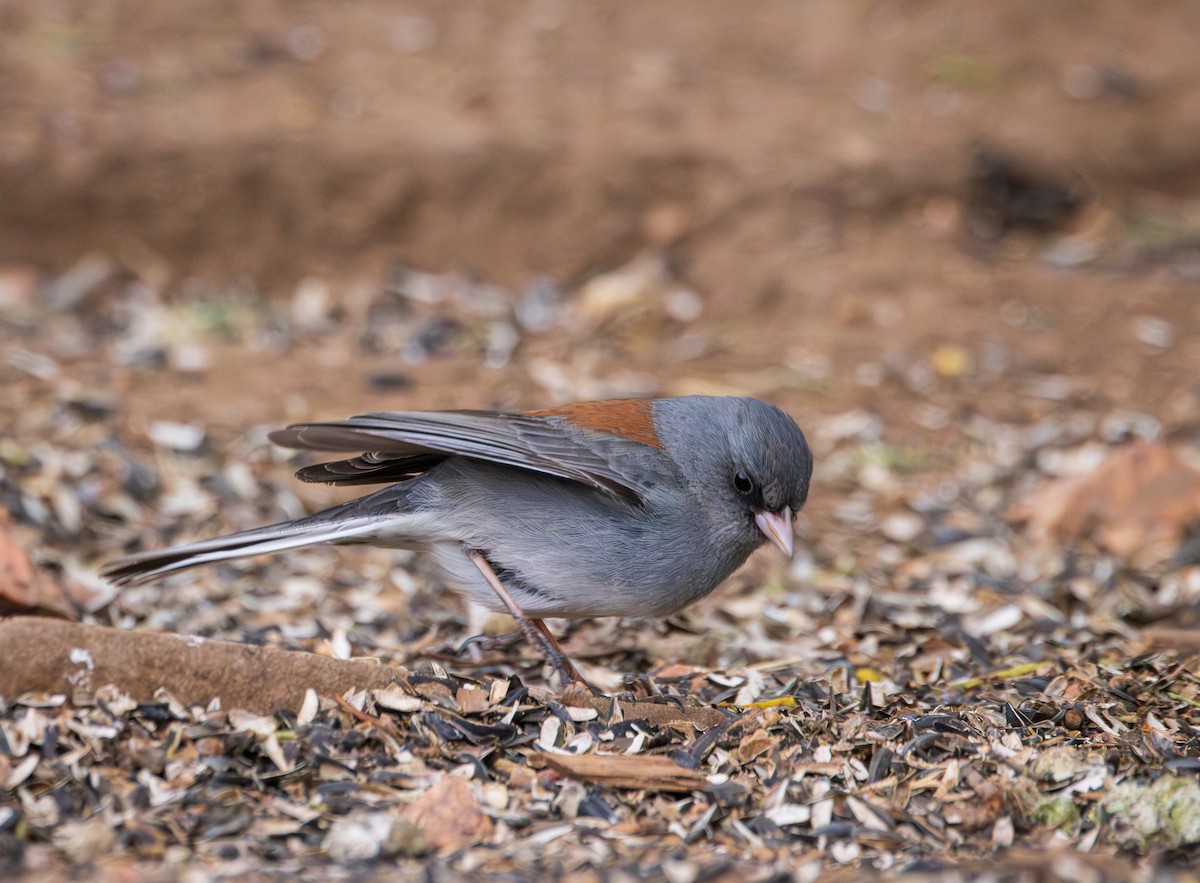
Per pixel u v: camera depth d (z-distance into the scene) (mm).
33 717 6543
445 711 7023
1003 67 20906
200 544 7527
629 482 7453
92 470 11656
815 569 11023
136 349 14953
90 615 9289
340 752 6676
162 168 17109
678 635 9531
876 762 6816
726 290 16672
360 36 20547
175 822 6094
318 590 10062
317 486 12086
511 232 17438
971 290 16484
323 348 15430
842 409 14328
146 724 6680
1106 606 10117
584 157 17703
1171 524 11500
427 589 10227
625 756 6801
